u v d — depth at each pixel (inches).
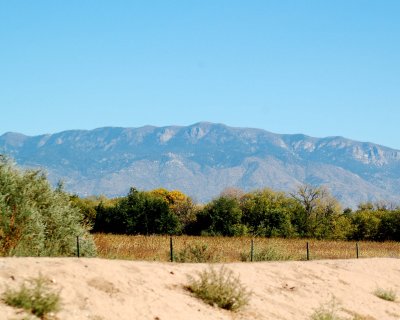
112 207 3533.5
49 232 922.1
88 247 995.3
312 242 3095.5
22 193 857.5
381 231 3818.9
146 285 685.9
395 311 1017.5
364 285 1123.9
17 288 542.6
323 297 961.5
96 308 569.9
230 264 999.0
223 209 3550.7
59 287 577.6
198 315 666.8
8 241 811.4
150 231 3464.6
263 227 3631.9
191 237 2979.8
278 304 842.8
